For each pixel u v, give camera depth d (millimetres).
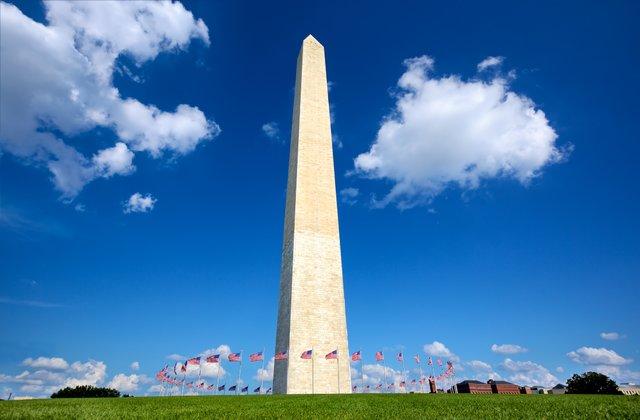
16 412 13492
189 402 20375
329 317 48594
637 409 12672
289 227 53562
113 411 14344
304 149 55438
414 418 11547
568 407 14477
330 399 22438
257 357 46594
